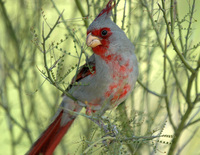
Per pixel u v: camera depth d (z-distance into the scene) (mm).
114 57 7047
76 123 8016
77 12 9141
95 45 6926
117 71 7074
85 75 7266
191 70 6625
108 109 7543
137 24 8547
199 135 8961
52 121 7895
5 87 8891
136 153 7992
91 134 6082
